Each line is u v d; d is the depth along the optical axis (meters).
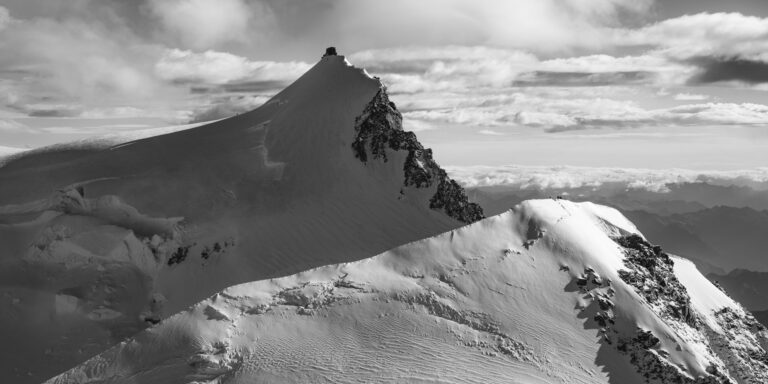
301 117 135.00
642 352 61.94
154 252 102.06
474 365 57.78
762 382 68.88
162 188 111.06
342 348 60.12
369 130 128.25
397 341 60.62
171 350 61.56
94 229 101.69
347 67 147.75
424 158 128.88
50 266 100.38
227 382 57.22
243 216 108.94
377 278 69.12
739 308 84.12
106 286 97.25
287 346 60.84
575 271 68.56
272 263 102.25
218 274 100.25
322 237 108.88
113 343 90.31
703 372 62.53
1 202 110.19
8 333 89.62
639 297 67.56
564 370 58.38
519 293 66.06
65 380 60.41
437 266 70.00
